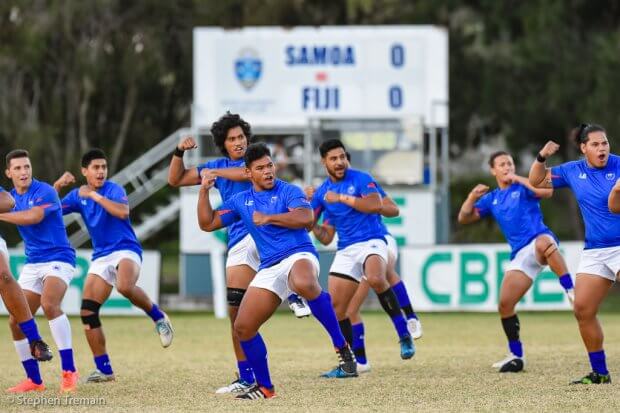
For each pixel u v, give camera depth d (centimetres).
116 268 4081
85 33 11169
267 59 8962
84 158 4103
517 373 4078
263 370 3459
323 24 12294
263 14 11794
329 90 8950
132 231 4172
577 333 6059
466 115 12338
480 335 6034
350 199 4119
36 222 3791
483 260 7362
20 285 3956
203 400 3441
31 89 11325
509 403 3275
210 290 8388
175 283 11606
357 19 12244
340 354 3828
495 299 7331
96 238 4116
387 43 8950
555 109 11006
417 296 7456
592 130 3606
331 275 4200
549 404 3234
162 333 4138
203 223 3516
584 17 10888
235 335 3728
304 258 3381
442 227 8700
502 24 11281
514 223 4275
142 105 11775
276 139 9738
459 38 11894
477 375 4041
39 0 11000
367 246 4191
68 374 3759
